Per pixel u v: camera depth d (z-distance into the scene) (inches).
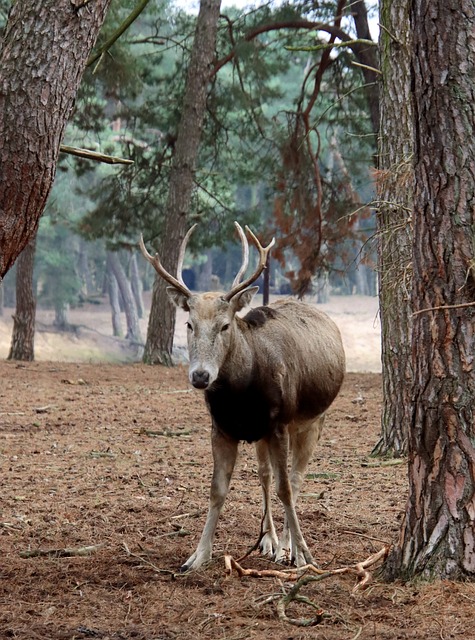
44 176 321.1
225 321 352.8
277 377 374.0
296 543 370.3
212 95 1430.9
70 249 3075.8
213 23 1270.9
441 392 317.4
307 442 425.1
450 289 316.2
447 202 317.1
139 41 1380.4
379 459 610.5
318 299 3233.3
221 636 277.4
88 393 958.4
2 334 2827.3
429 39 320.2
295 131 1322.6
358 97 1336.1
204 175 1536.7
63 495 498.0
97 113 1414.9
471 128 316.5
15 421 761.6
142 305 3344.0
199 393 975.6
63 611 304.0
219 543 402.3
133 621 294.0
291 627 284.8
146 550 384.5
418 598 301.6
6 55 317.1
